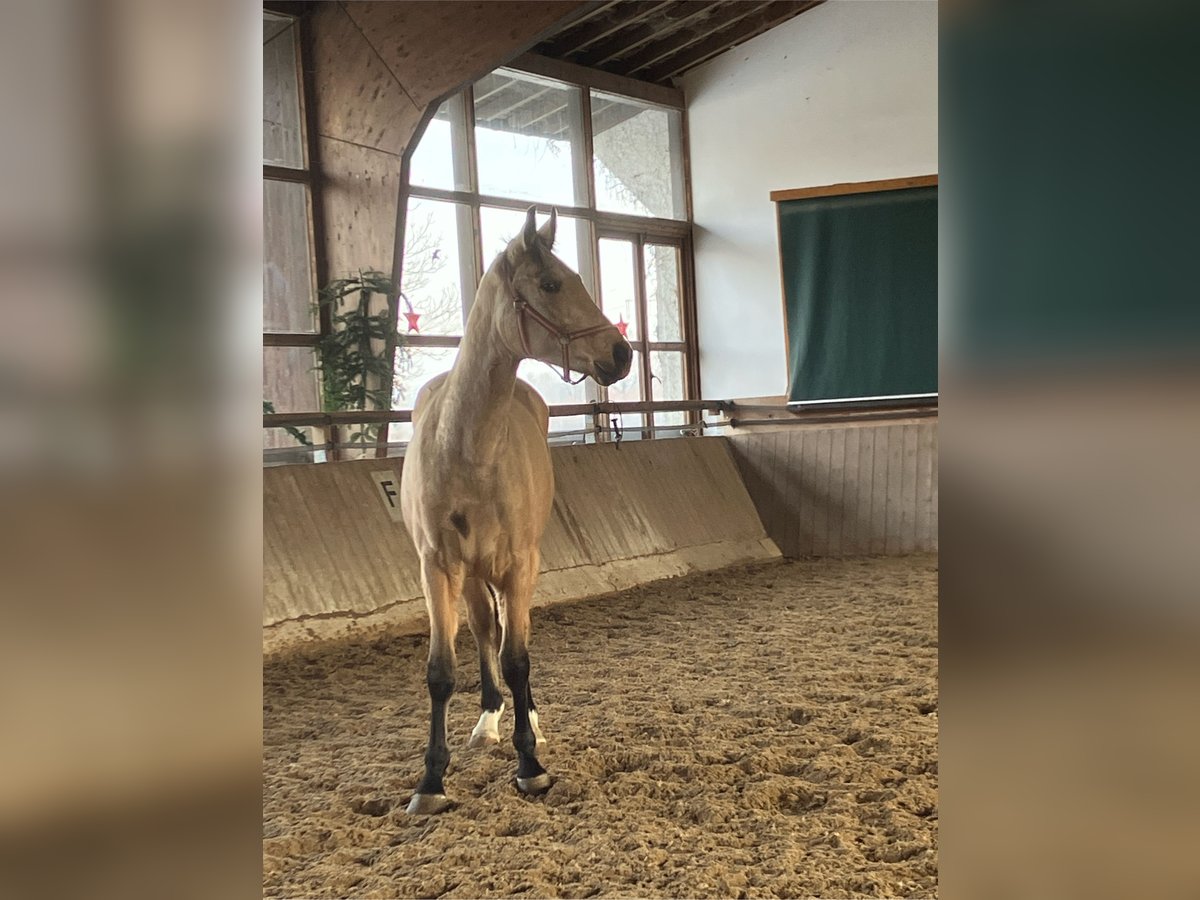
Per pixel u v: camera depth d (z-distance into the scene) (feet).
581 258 31.63
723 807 8.36
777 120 32.96
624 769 9.70
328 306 24.77
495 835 8.18
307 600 16.69
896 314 31.17
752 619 18.22
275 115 24.22
